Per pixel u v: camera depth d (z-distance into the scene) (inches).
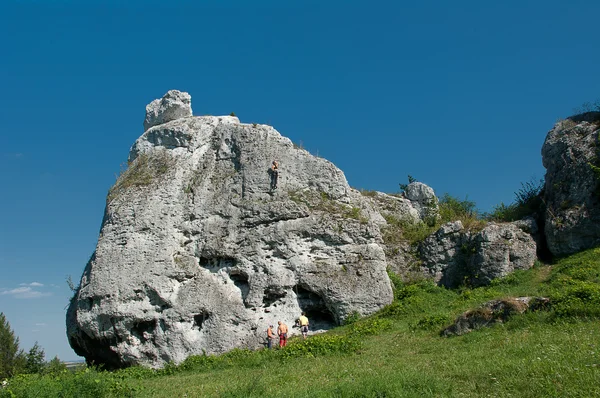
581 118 1167.6
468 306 869.2
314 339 768.9
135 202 1030.4
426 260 1141.1
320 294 999.6
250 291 991.6
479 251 1050.7
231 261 1029.2
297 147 1150.3
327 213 1058.7
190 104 1232.8
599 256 944.9
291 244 1021.2
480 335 633.0
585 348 460.4
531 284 949.8
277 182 1071.6
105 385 585.6
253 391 485.7
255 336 960.9
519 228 1072.2
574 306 609.9
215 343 950.4
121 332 947.3
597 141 1063.0
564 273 930.7
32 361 1409.9
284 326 917.8
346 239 1034.1
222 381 629.9
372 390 411.2
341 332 911.0
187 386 635.5
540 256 1059.3
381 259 1024.2
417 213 1352.1
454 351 581.9
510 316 655.1
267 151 1098.1
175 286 986.7
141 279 968.3
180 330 955.3
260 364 743.7
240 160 1093.1
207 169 1101.7
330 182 1104.2
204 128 1143.0
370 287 997.2
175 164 1089.4
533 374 405.1
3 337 1537.9
